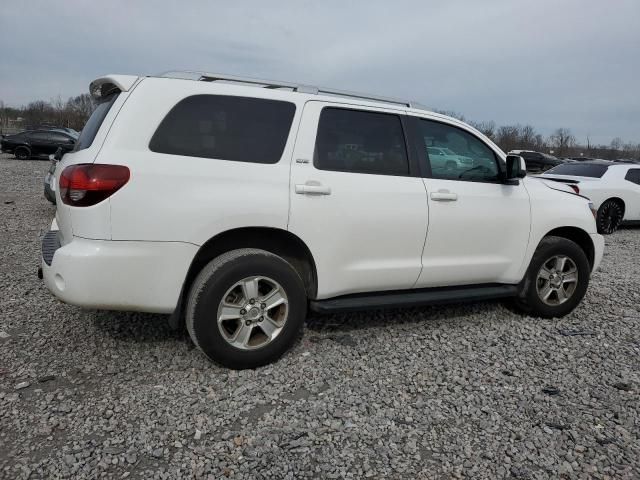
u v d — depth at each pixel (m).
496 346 3.95
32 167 19.38
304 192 3.34
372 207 3.58
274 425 2.76
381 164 3.73
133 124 3.01
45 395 2.96
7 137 23.34
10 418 2.72
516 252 4.29
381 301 3.73
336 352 3.69
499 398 3.15
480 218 4.05
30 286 4.86
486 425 2.85
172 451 2.52
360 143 3.67
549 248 4.44
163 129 3.07
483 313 4.70
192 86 3.21
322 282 3.51
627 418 2.97
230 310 3.22
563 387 3.33
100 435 2.61
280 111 3.42
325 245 3.45
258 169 3.25
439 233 3.88
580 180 10.20
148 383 3.15
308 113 3.49
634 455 2.63
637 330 4.43
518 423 2.88
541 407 3.07
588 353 3.89
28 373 3.21
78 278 2.90
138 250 2.96
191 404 2.93
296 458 2.50
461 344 3.95
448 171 4.03
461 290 4.14
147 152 3.01
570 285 4.63
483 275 4.20
